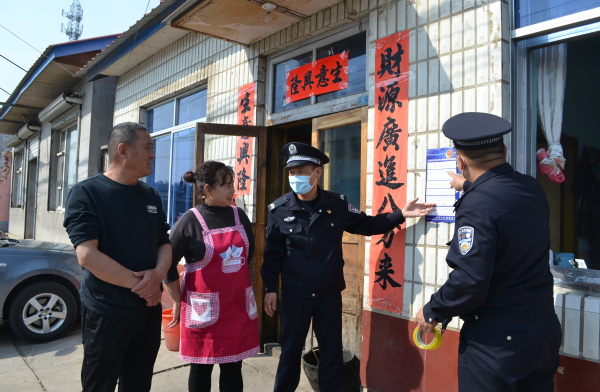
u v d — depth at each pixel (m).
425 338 2.37
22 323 3.85
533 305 1.49
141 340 2.05
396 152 2.60
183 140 5.03
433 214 2.36
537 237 1.52
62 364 3.43
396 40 2.63
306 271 2.41
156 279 1.92
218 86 4.35
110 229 1.87
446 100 2.36
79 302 4.24
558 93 2.26
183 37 4.96
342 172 3.17
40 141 11.08
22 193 13.27
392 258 2.57
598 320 1.84
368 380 2.66
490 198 1.53
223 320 2.21
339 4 3.05
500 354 1.46
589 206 2.34
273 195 3.84
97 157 7.31
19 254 3.98
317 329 2.44
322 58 3.35
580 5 2.05
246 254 2.35
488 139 1.60
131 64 6.01
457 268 1.53
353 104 3.03
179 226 2.24
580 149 2.32
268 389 2.92
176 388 2.92
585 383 1.87
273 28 3.51
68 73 7.58
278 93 3.78
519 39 2.23
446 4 2.39
